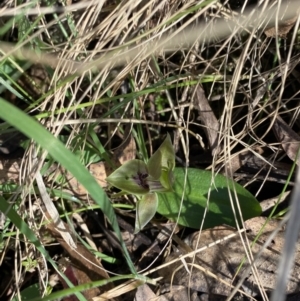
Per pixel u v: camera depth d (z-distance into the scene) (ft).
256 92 1.28
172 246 1.24
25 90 1.35
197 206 1.22
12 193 1.23
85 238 1.29
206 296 1.18
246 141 1.29
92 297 1.20
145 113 1.33
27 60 1.24
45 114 1.20
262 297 1.13
